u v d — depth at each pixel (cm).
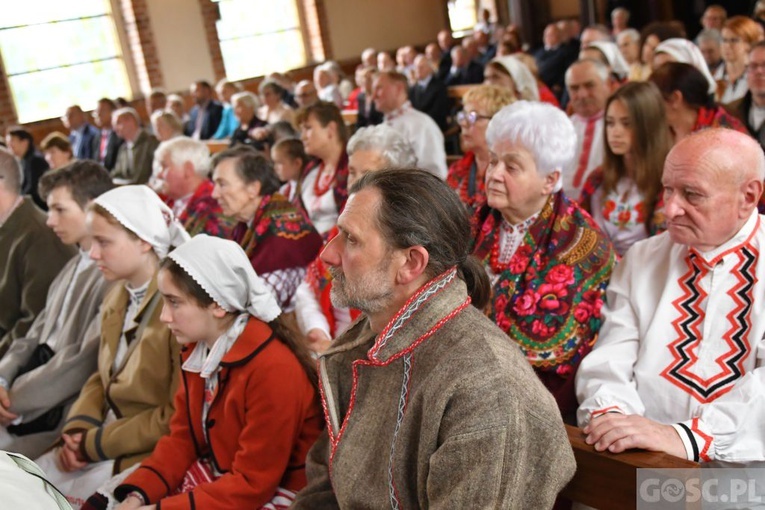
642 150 269
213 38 1209
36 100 1086
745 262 178
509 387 125
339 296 143
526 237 212
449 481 124
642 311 192
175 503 184
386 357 139
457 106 821
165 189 395
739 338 176
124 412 229
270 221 310
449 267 138
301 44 1327
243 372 188
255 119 788
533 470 126
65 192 278
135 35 1138
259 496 185
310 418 193
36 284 309
